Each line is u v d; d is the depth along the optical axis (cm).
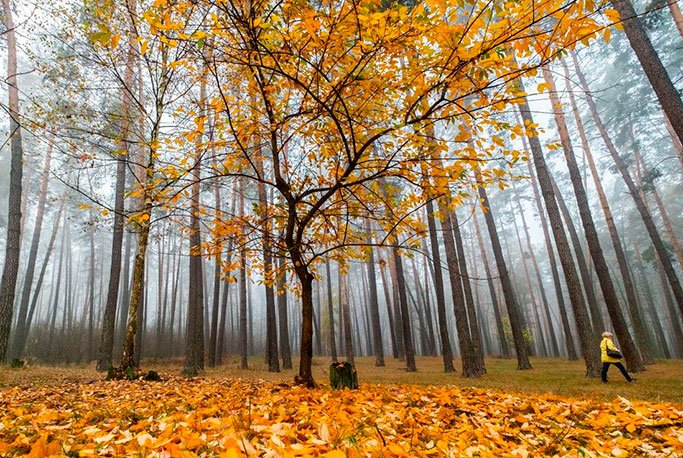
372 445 211
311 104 437
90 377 898
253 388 582
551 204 1155
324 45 318
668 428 328
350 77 356
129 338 836
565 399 493
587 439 300
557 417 361
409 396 470
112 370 812
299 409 343
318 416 313
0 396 517
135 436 229
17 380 779
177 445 198
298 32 320
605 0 232
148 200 434
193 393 527
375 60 348
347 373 560
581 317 1071
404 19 280
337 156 487
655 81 694
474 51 287
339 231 615
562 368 1433
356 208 534
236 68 435
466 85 326
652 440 305
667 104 679
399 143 418
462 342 1165
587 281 1989
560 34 254
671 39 2197
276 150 504
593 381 938
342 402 405
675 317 2572
